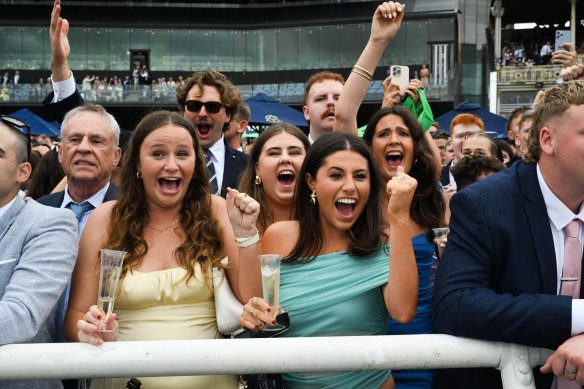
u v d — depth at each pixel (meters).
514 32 34.97
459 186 4.39
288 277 2.48
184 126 2.55
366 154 2.48
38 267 2.19
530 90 30.88
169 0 44.88
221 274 2.48
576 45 32.12
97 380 2.37
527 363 1.90
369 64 3.57
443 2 39.66
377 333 2.43
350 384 2.36
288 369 1.80
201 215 2.56
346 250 2.48
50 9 44.19
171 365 1.79
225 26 43.88
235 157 4.57
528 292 2.03
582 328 1.83
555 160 1.99
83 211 3.40
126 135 4.21
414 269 2.26
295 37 43.19
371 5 42.50
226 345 1.81
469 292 1.98
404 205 2.25
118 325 2.25
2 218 2.31
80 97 4.11
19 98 40.34
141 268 2.45
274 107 15.11
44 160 4.71
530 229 2.05
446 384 2.26
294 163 3.38
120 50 44.31
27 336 2.04
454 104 35.56
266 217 3.43
